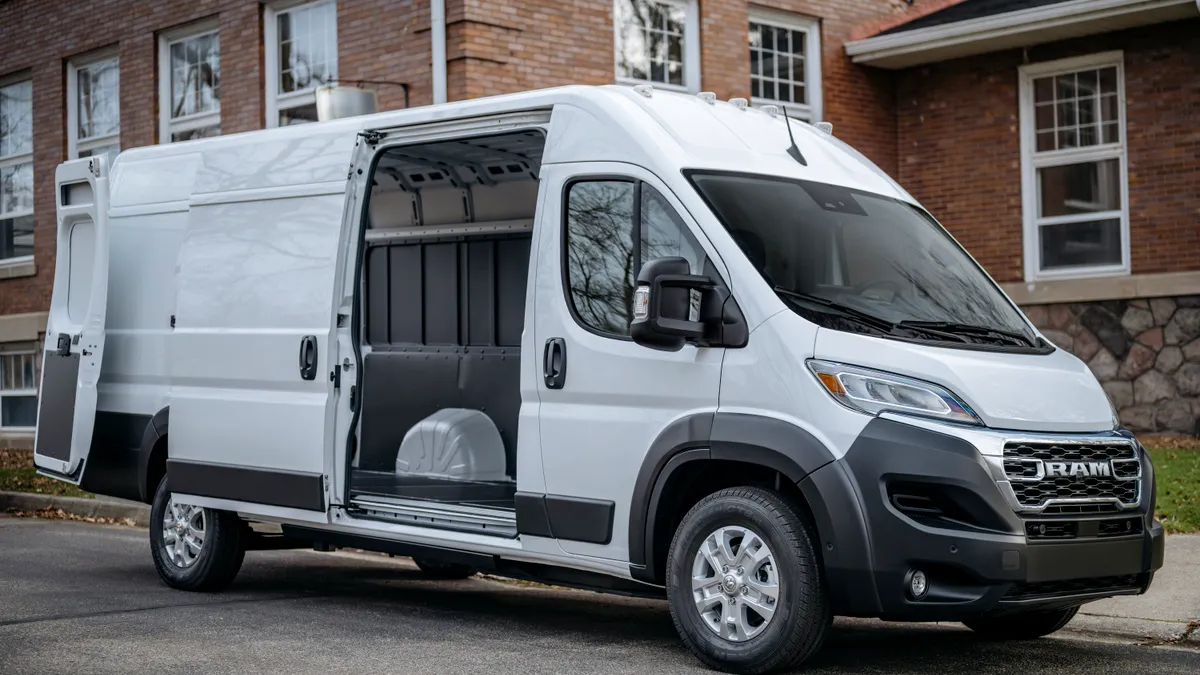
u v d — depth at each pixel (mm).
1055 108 15859
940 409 5422
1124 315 14961
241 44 15547
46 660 5910
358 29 14344
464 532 6809
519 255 8859
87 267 8680
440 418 8742
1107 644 6527
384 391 9445
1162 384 14664
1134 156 15141
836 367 5539
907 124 17141
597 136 6395
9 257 18547
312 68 14992
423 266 9391
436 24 13078
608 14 14367
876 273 6219
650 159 6176
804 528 5547
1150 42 14984
